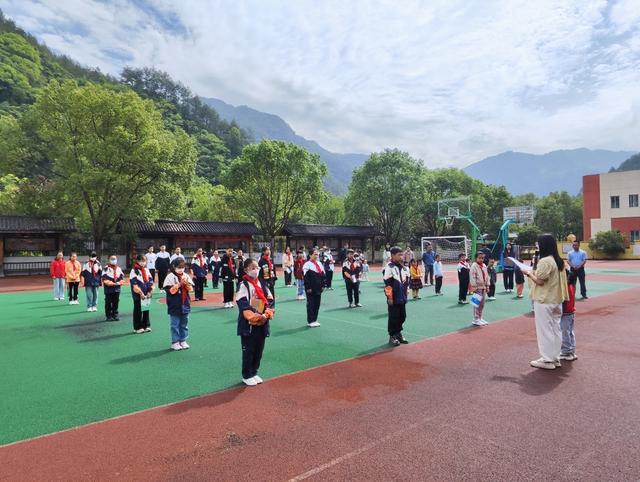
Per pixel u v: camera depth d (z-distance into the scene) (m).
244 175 35.09
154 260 19.64
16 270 26.27
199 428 4.36
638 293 15.64
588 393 5.26
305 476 3.43
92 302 12.45
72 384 5.78
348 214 42.22
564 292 6.35
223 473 3.49
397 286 7.88
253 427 4.37
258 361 5.88
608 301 13.53
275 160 34.16
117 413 4.77
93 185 25.30
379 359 6.95
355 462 3.64
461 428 4.28
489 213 49.78
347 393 5.35
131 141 26.11
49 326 10.05
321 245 38.50
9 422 4.54
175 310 7.71
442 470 3.49
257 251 36.56
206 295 16.08
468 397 5.16
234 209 40.09
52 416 4.69
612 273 25.38
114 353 7.46
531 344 7.91
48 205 28.20
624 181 45.97
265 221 37.03
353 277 12.78
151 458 3.75
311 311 9.84
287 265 20.03
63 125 26.66
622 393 5.25
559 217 63.81
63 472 3.53
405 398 5.14
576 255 13.88
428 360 6.86
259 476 3.44
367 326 9.84
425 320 10.47
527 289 17.45
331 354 7.29
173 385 5.72
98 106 25.61
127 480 3.40
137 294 9.17
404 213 40.66
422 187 40.19
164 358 7.11
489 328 9.47
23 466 3.63
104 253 30.39
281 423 4.46
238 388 5.59
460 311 11.91
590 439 4.03
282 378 5.99
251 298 5.78
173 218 30.75
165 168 27.27
